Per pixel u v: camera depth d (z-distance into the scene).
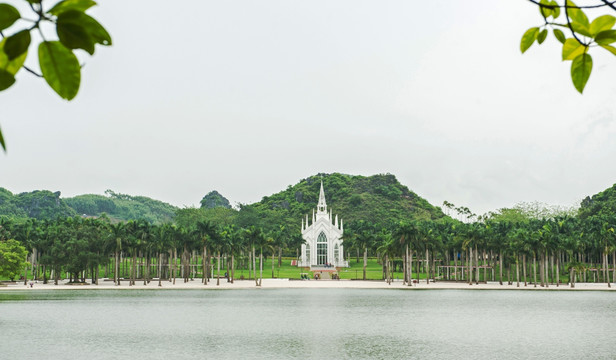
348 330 68.19
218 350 53.59
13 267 146.12
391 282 179.75
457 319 80.19
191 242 160.62
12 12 3.22
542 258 158.62
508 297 123.00
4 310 90.75
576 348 55.25
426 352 52.81
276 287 155.62
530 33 4.41
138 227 148.75
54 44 3.44
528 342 59.06
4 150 3.05
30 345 55.88
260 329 68.94
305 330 67.94
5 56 3.32
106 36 3.51
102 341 58.69
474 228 166.88
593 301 112.88
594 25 4.05
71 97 3.56
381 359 49.38
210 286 154.62
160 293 132.50
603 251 162.75
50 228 165.25
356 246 187.62
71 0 3.42
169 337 61.84
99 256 151.25
